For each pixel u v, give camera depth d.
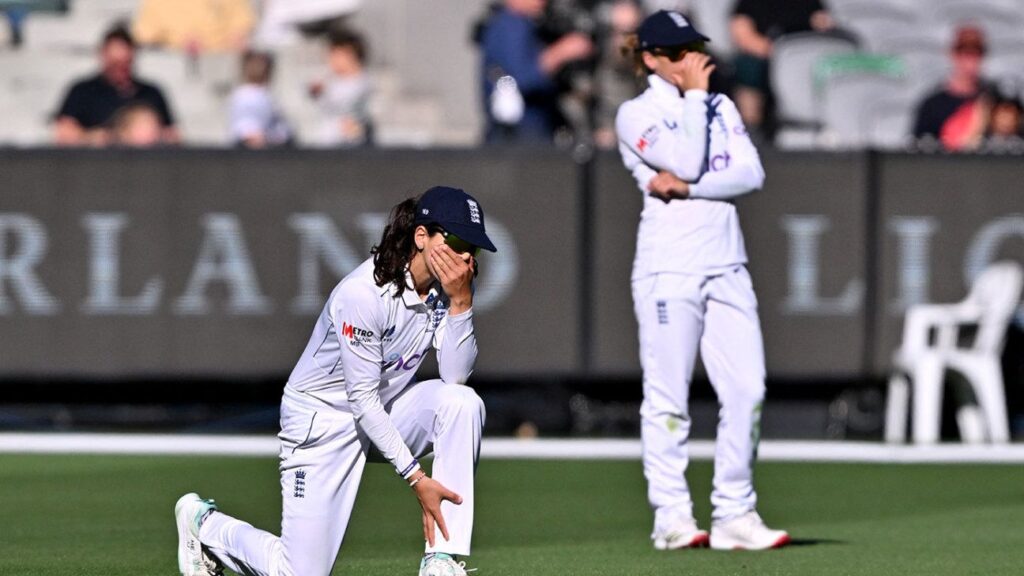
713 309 26.80
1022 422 45.81
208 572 20.36
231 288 44.59
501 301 44.31
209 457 40.22
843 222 44.16
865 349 44.31
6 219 44.38
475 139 60.28
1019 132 50.59
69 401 45.84
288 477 19.19
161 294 44.56
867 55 54.50
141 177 44.44
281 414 19.33
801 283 44.31
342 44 52.59
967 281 44.28
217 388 45.94
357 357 18.55
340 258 44.38
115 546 27.22
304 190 44.34
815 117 54.44
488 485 36.09
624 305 44.16
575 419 45.56
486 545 27.78
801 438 45.09
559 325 44.25
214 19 61.00
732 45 54.78
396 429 19.05
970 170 44.16
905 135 55.66
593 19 51.81
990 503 33.84
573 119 54.00
